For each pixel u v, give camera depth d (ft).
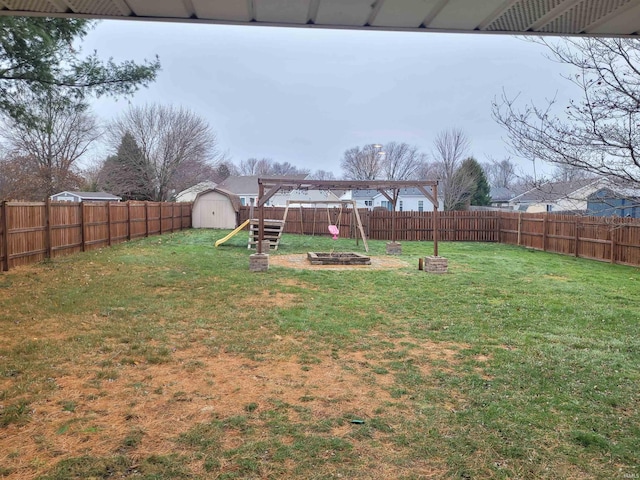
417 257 42.32
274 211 70.74
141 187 95.91
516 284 28.27
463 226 61.82
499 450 8.79
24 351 14.01
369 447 8.82
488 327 18.25
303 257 41.39
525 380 12.58
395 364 13.80
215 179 136.05
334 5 6.05
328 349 15.19
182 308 20.42
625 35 7.22
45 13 6.38
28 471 7.73
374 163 137.90
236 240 53.78
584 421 10.11
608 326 18.63
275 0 5.88
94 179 110.73
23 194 69.46
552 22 6.67
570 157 10.16
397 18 6.51
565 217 46.03
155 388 11.56
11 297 21.68
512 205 105.09
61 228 36.83
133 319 18.20
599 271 34.91
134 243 48.44
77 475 7.64
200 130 101.55
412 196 126.93
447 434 9.39
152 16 6.48
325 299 23.16
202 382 12.07
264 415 10.12
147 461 8.12
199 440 8.91
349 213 62.64
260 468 7.98
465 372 13.19
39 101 30.68
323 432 9.37
